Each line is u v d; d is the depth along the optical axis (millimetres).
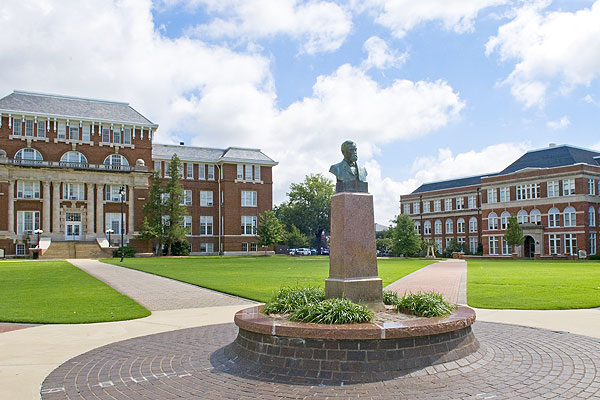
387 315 9461
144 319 13750
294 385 7332
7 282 24750
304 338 7891
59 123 60719
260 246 72375
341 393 6902
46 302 17109
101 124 62750
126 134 64438
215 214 72562
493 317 13477
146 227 60562
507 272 32344
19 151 58469
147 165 65125
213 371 8242
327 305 8758
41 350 9961
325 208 96250
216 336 11211
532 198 68625
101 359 9195
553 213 65688
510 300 16859
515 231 63594
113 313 14648
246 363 8406
